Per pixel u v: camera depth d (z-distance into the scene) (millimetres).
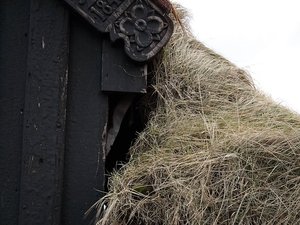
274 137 2172
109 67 2402
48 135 2355
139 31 2379
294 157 2133
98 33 2428
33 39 2396
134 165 2326
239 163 2139
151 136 2475
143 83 2410
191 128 2410
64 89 2383
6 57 2412
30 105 2367
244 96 2721
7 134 2379
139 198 2166
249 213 2084
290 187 2104
